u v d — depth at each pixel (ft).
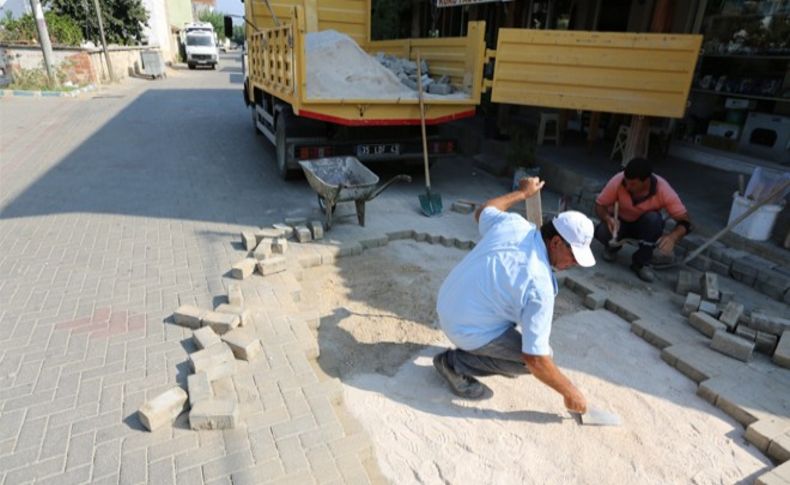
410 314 12.48
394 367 10.47
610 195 14.49
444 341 11.42
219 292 12.44
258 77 25.02
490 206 9.93
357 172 17.74
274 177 22.97
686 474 8.11
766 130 21.65
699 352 10.87
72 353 9.90
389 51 27.25
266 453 7.70
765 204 13.92
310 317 11.46
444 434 8.69
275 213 18.30
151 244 15.24
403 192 21.62
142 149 27.76
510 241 8.41
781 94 20.79
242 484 7.17
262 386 9.09
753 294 13.57
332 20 26.50
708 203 17.84
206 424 8.08
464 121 33.37
